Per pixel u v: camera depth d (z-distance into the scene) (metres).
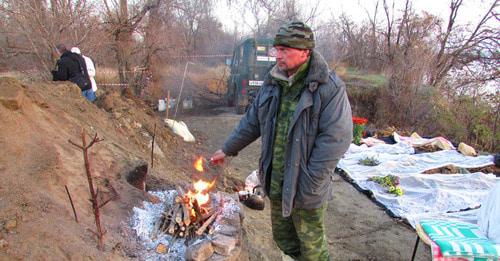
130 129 5.22
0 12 6.57
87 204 2.37
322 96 2.01
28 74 6.70
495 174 6.63
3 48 6.95
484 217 3.13
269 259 3.23
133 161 3.30
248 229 3.64
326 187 2.19
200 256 2.14
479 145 9.16
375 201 5.21
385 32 13.05
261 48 10.89
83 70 5.77
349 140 2.05
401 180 5.79
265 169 2.33
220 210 2.72
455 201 4.98
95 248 1.95
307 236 2.33
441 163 6.82
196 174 5.05
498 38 12.00
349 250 3.81
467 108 9.62
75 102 4.46
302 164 2.11
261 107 2.28
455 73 12.02
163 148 5.66
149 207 2.68
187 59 12.45
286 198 2.14
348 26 14.65
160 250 2.20
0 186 2.01
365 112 10.89
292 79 2.07
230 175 5.54
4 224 1.80
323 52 15.06
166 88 11.44
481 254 2.68
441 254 2.78
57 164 2.44
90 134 3.48
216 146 7.40
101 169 2.87
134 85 9.72
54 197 2.17
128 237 2.26
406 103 10.21
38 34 6.66
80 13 7.32
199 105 12.98
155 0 9.96
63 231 1.91
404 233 4.28
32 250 1.72
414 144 8.30
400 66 10.53
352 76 12.28
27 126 2.59
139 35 10.05
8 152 2.26
